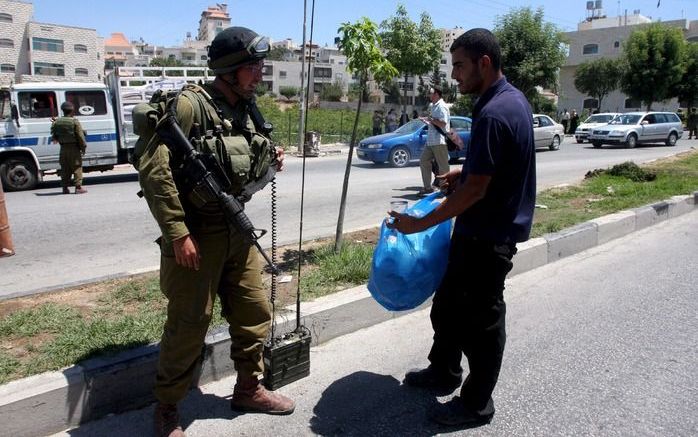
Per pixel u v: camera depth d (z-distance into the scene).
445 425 2.97
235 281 2.93
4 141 12.07
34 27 72.25
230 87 2.76
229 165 2.64
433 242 3.09
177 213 2.47
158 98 2.61
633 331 4.25
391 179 13.11
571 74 62.62
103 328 3.51
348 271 4.76
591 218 7.29
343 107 75.00
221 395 3.25
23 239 7.29
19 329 3.54
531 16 32.72
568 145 27.02
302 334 3.44
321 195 10.72
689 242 6.98
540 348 3.95
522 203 2.78
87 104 13.09
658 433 2.94
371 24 5.03
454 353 3.25
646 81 40.91
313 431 2.92
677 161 15.23
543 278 5.55
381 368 3.63
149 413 3.03
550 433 2.94
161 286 2.79
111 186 12.81
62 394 2.81
